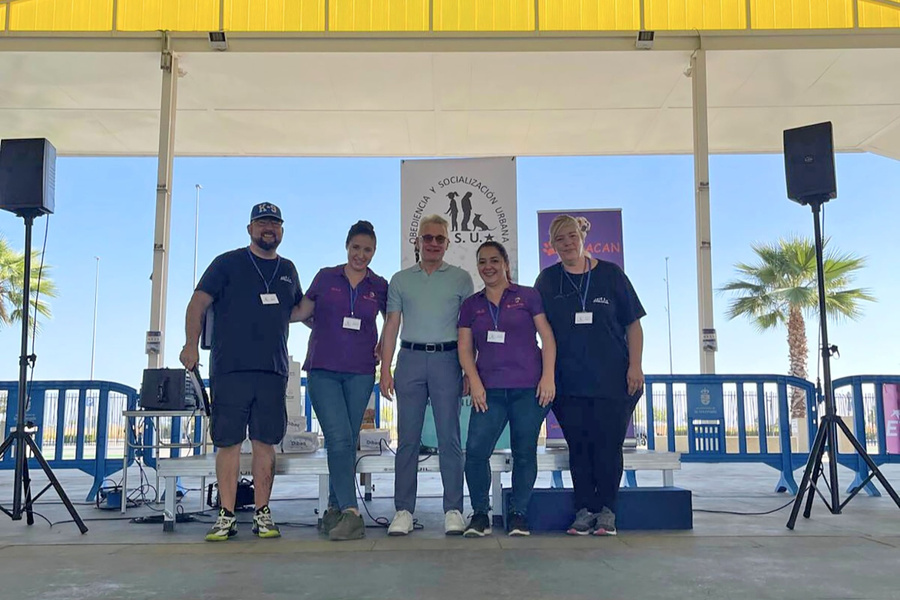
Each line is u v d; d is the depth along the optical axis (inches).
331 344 151.7
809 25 283.7
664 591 101.9
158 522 176.2
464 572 114.7
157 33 279.7
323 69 303.3
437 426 152.9
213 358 150.9
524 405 149.9
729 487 253.3
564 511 154.9
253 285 151.9
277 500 221.0
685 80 319.0
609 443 148.8
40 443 239.1
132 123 365.4
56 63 293.1
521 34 283.1
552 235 156.7
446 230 157.0
